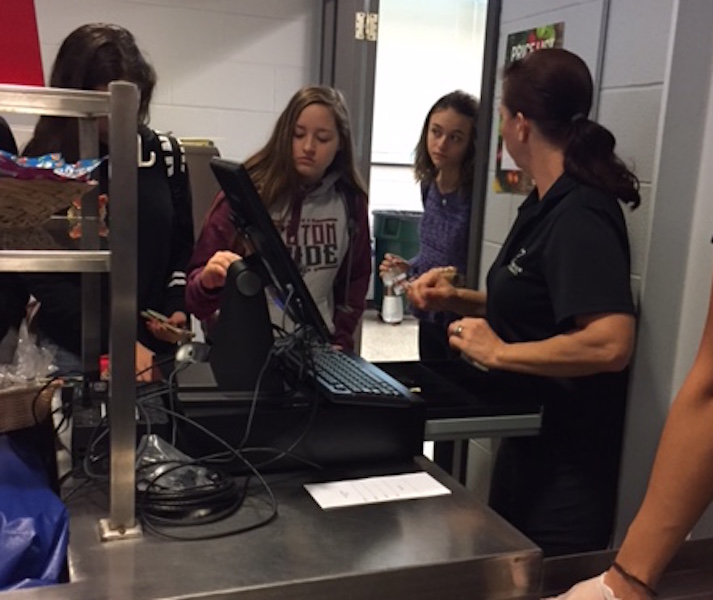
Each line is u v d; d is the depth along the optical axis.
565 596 0.99
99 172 1.36
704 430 0.90
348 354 1.61
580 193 1.56
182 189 2.14
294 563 1.01
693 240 1.80
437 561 1.03
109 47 1.80
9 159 0.98
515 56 2.28
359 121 3.50
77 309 1.68
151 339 1.74
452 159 2.64
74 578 0.94
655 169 1.75
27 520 0.98
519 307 1.65
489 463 2.35
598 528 1.73
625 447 1.81
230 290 1.33
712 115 1.75
